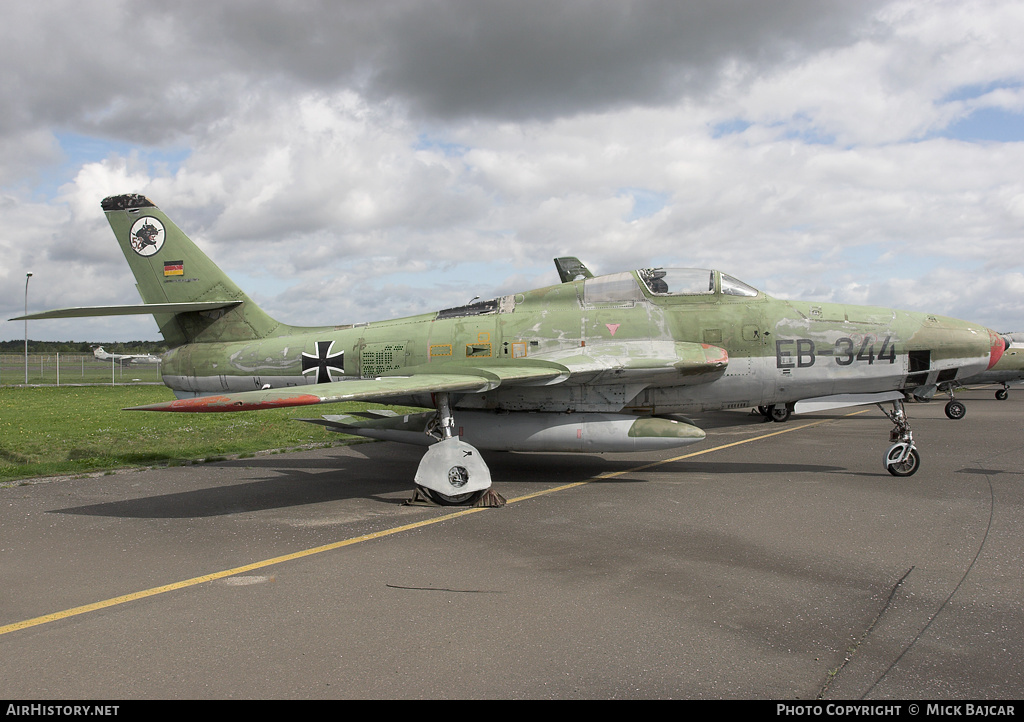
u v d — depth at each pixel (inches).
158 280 444.5
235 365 425.1
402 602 164.4
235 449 446.6
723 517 248.7
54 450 447.5
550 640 141.2
